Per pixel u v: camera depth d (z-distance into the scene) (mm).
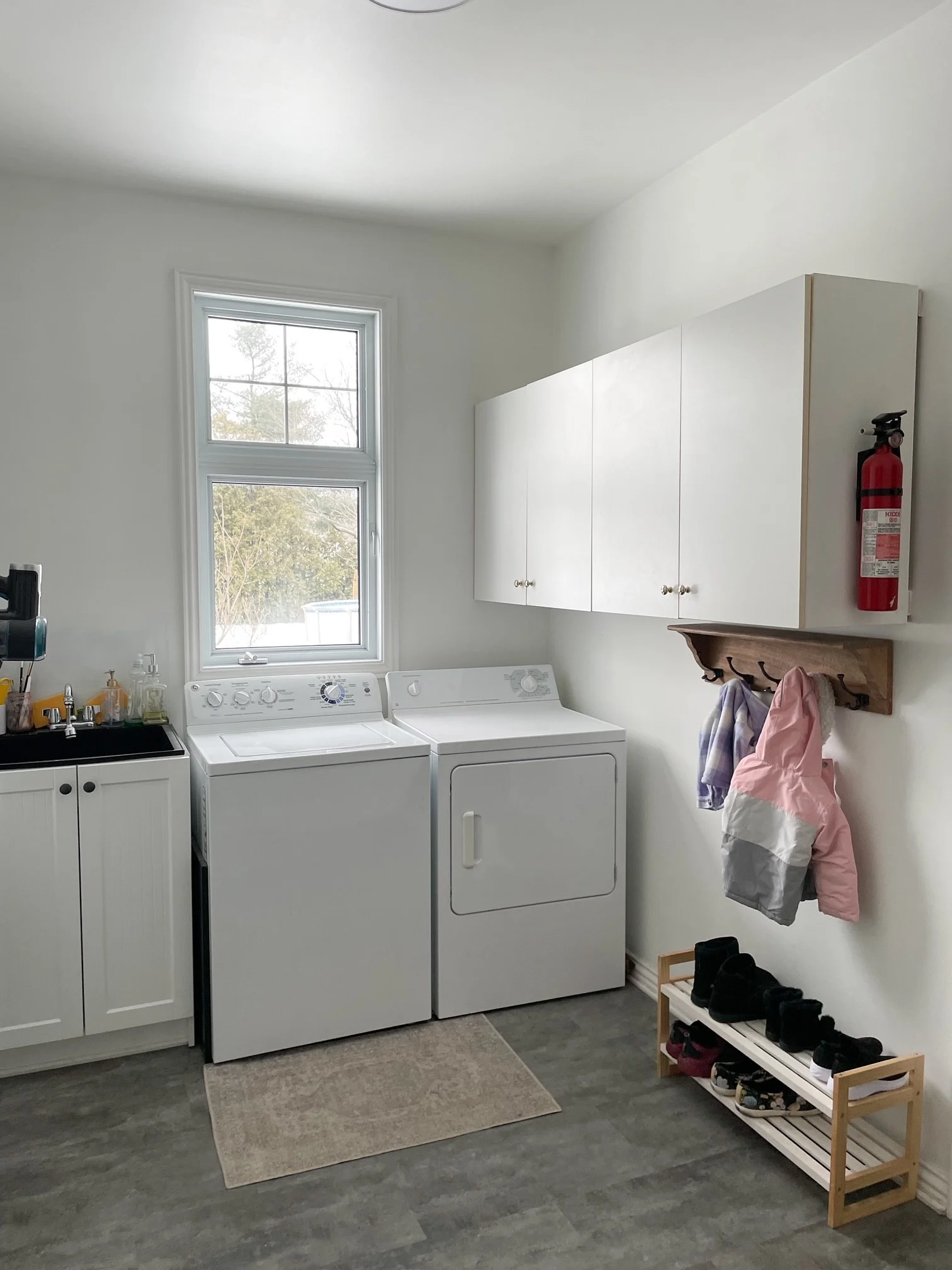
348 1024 2605
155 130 2469
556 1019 2736
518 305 3416
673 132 2488
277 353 3170
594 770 2850
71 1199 1957
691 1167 2064
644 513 2354
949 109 1864
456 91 2262
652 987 2896
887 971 2076
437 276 3279
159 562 2961
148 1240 1837
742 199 2457
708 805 2381
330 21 1950
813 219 2221
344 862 2568
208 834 2447
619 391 2453
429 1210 1929
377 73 2172
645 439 2346
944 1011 1941
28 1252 1807
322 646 3299
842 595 1889
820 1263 1783
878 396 1892
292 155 2623
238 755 2539
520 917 2787
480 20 1944
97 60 2107
